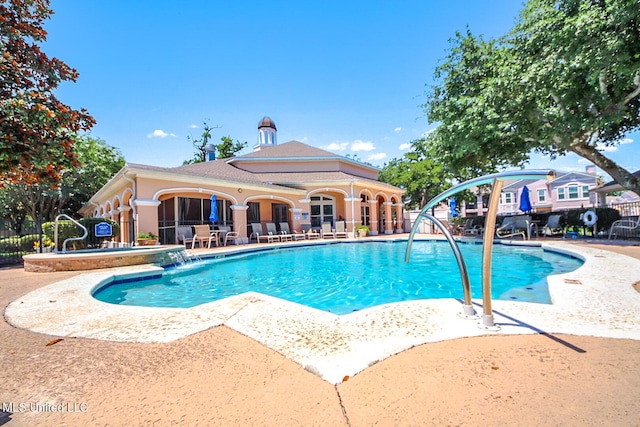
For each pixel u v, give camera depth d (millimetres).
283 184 19844
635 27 8336
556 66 9461
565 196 33844
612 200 39875
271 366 2447
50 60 6027
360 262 10562
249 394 2055
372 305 5531
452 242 3668
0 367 2549
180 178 13445
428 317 3457
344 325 3312
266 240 18500
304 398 1991
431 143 15109
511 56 11359
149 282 7754
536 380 2100
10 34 5508
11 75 5293
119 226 14383
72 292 5363
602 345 2621
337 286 7133
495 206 2898
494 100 11148
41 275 7492
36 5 6227
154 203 12609
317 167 23266
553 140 12094
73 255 8211
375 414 1802
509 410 1786
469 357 2475
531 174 2412
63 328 3475
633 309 3574
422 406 1859
